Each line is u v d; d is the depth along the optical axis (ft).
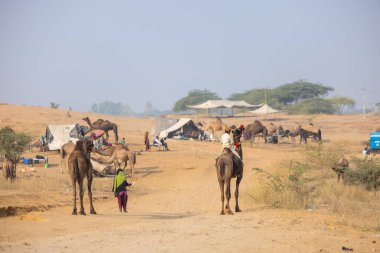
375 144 273.75
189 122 388.98
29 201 123.54
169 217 111.04
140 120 611.88
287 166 189.47
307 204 127.13
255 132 373.20
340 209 121.39
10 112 479.00
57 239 75.25
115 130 310.24
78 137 286.25
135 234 79.87
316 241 77.30
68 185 164.45
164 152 293.43
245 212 116.26
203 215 110.73
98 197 143.43
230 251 68.13
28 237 80.69
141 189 173.88
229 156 112.78
